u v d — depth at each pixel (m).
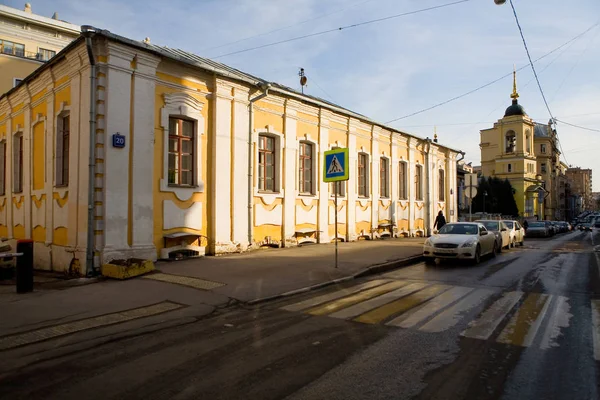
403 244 19.55
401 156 25.25
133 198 11.40
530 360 4.94
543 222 36.78
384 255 14.83
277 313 7.31
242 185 14.56
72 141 11.42
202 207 13.47
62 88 12.43
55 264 12.21
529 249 20.12
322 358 5.01
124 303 7.66
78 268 10.84
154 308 7.39
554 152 89.50
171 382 4.33
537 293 8.95
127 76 11.33
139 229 11.52
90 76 10.82
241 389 4.15
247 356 5.10
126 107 11.29
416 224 26.78
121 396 4.01
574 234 43.69
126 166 11.27
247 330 6.25
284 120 16.72
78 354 5.20
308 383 4.29
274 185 16.55
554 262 14.57
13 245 15.68
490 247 15.84
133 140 11.43
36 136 14.25
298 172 17.53
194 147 13.37
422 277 11.31
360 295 8.85
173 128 12.96
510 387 4.21
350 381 4.34
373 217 22.19
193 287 8.95
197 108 13.29
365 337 5.85
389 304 7.96
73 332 6.03
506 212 53.59
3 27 34.34
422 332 6.07
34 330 6.09
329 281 9.94
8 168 16.41
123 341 5.74
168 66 12.48
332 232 19.47
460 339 5.74
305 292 9.07
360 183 21.77
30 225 14.27
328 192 19.14
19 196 15.48
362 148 21.56
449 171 31.41
